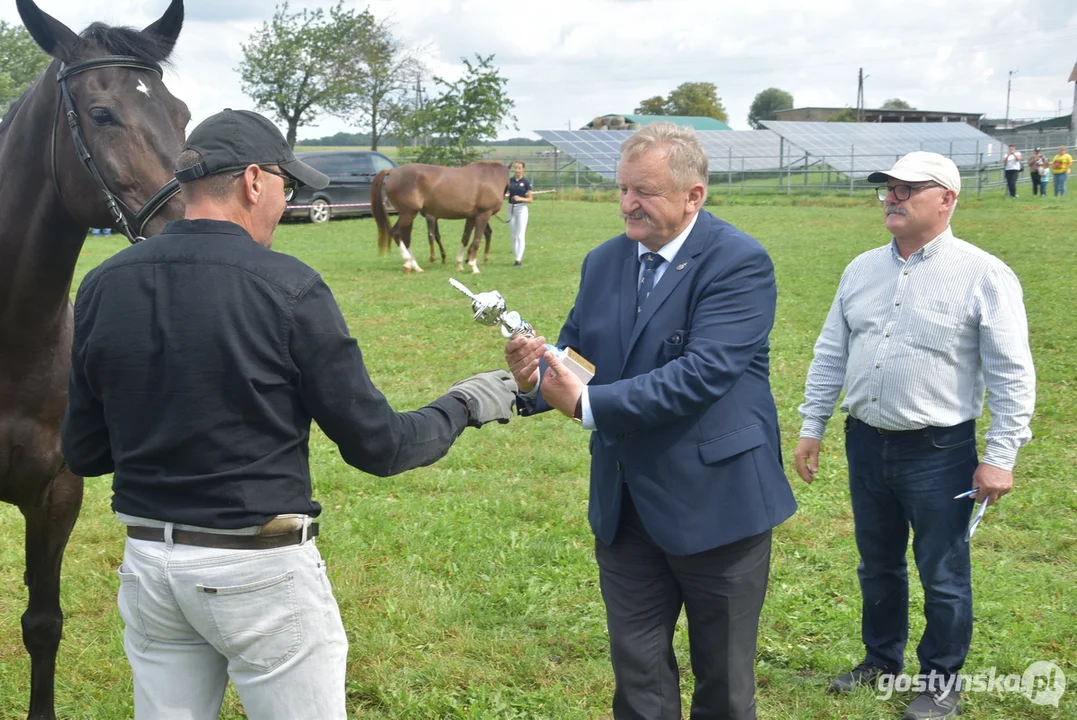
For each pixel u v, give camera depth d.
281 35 41.38
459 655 3.92
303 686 2.07
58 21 3.07
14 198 3.09
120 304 2.01
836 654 3.86
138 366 1.99
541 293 13.16
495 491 5.77
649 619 2.68
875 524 3.54
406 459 2.17
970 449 3.35
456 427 2.33
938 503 3.31
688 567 2.60
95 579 4.66
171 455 1.99
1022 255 15.47
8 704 3.62
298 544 2.06
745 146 43.31
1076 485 5.73
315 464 6.28
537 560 4.79
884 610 3.62
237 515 1.98
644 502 2.57
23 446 3.16
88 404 2.16
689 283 2.56
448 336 10.51
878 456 3.43
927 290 3.29
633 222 2.55
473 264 15.73
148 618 2.08
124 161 2.94
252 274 1.99
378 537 5.02
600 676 3.74
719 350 2.44
